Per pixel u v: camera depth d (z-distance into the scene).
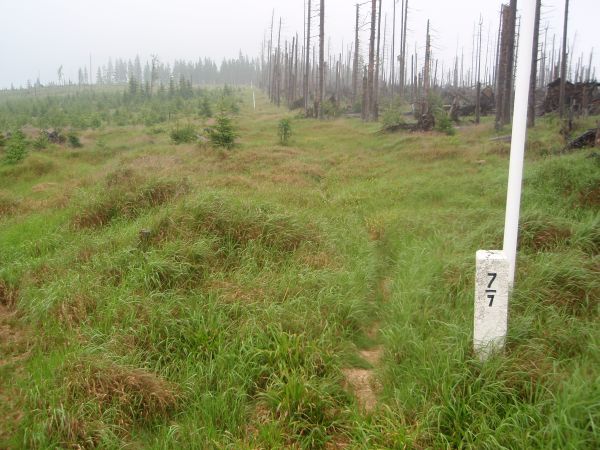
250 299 5.34
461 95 37.19
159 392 3.95
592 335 4.26
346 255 7.00
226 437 3.58
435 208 9.73
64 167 17.84
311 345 4.42
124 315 5.11
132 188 9.49
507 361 3.85
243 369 4.22
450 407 3.54
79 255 6.97
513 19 22.56
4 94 90.50
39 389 4.16
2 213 11.05
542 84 44.06
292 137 24.56
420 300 5.38
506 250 4.75
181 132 22.19
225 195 8.12
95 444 3.60
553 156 12.30
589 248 6.33
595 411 3.12
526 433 3.19
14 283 6.41
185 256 6.23
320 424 3.70
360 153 18.77
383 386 4.12
